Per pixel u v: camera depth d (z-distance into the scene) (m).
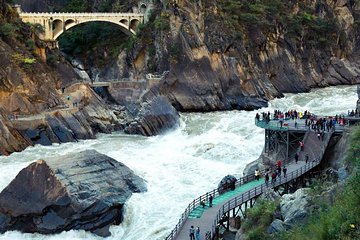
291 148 61.03
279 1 148.62
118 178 55.25
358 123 57.19
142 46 124.56
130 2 136.00
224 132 83.44
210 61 118.75
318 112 95.31
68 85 100.31
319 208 35.28
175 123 90.62
